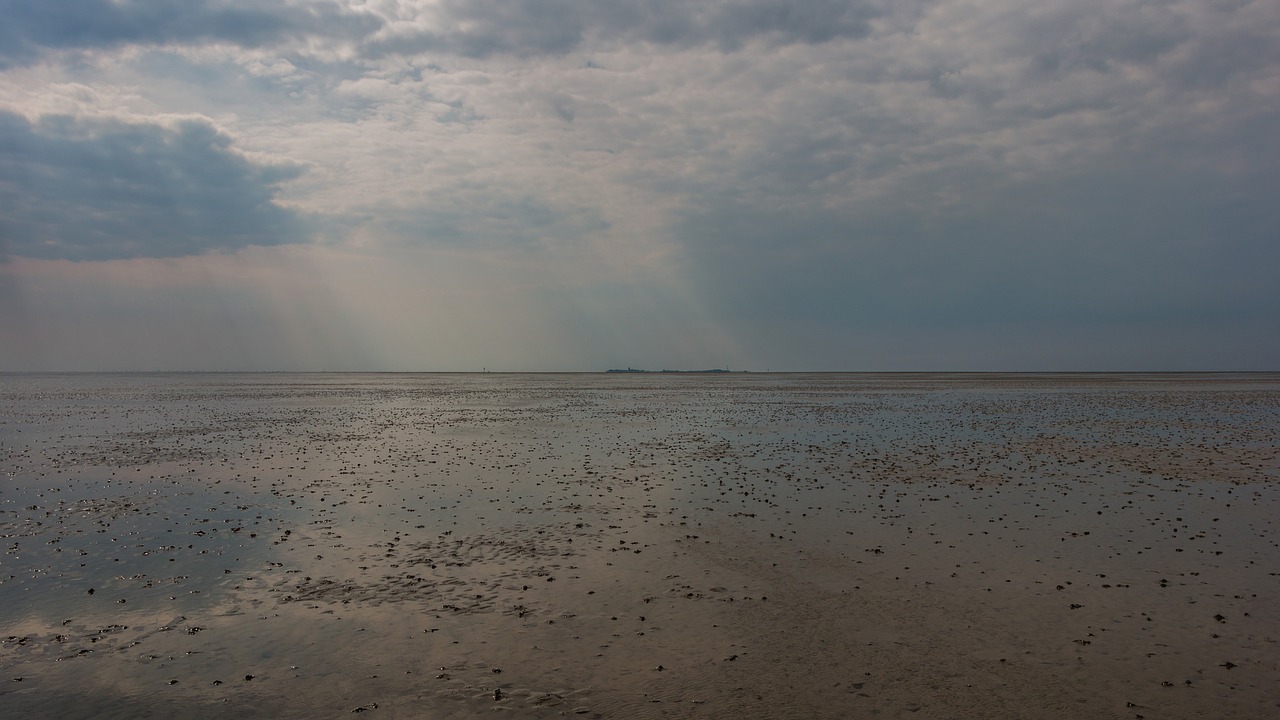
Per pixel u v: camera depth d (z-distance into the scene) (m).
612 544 18.14
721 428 48.59
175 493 25.17
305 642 12.26
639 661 11.41
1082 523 20.02
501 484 26.69
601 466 31.09
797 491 24.91
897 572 15.69
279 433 46.00
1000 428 47.31
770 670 11.04
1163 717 9.60
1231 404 72.12
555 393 110.00
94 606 14.01
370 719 9.77
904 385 135.38
